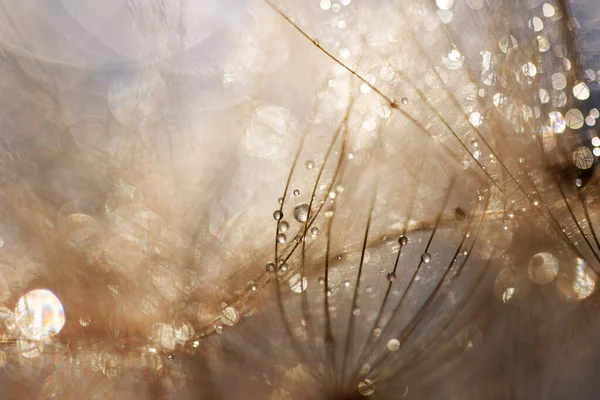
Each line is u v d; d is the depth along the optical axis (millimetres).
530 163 83
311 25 92
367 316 81
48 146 89
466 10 89
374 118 86
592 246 81
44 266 85
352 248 83
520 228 82
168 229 86
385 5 90
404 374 80
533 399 79
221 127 91
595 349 79
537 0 87
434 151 85
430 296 81
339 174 86
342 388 80
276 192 87
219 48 95
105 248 85
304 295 82
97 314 83
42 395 83
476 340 80
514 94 85
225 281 84
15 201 87
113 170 89
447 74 87
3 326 84
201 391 81
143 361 83
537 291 81
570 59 86
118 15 96
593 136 83
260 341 82
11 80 92
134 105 92
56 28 95
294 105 90
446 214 84
